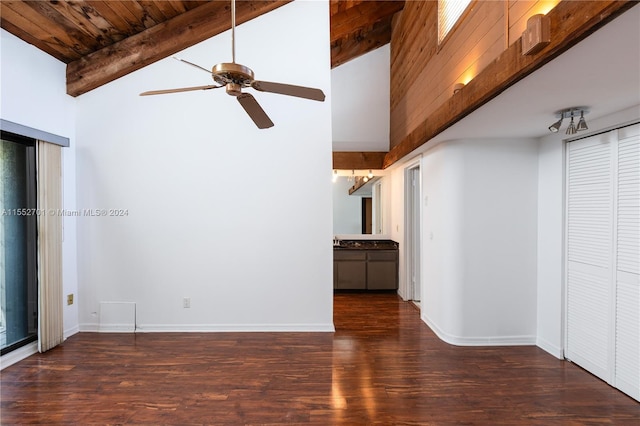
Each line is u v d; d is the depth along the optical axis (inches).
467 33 114.1
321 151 155.1
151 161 154.3
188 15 147.3
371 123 230.4
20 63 126.0
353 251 225.9
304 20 154.0
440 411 94.3
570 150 122.0
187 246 155.0
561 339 125.8
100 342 142.9
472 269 138.3
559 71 69.3
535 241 138.3
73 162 153.9
